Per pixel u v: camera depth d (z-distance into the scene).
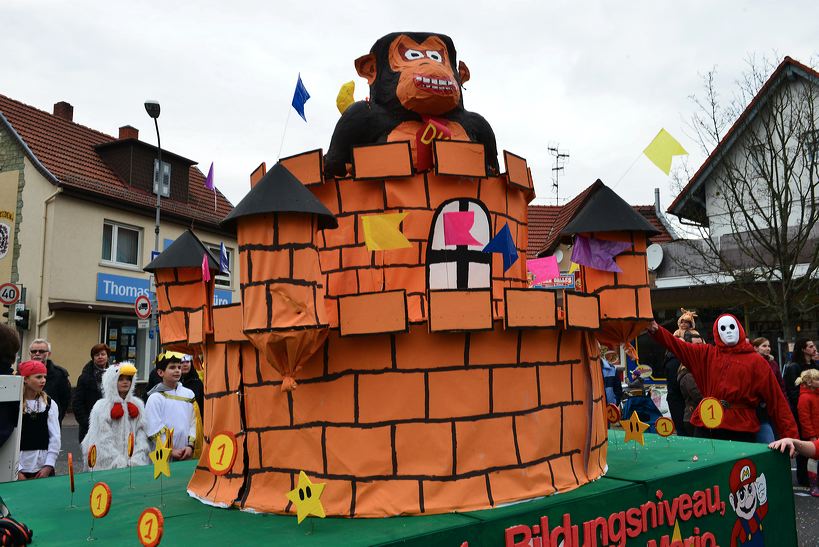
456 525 2.73
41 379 5.05
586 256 3.82
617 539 3.28
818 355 8.12
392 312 3.01
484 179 3.61
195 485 3.69
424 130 3.56
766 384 4.93
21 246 16.19
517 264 3.87
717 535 3.86
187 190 20.44
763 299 13.05
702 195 16.36
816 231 13.94
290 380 2.94
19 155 16.59
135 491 3.88
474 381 3.17
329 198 3.55
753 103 13.95
